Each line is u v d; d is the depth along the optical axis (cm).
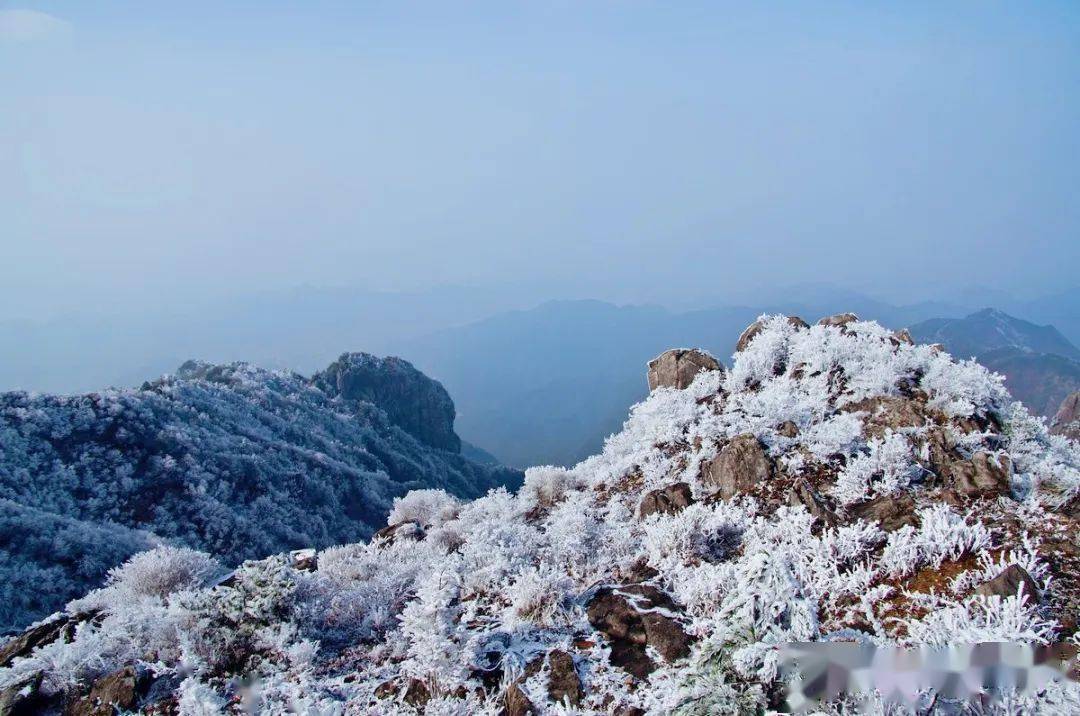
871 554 864
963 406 1201
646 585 931
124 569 1236
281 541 5991
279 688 782
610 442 1803
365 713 754
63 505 5109
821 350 1557
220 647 876
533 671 777
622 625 847
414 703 764
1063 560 762
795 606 623
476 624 910
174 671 823
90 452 5812
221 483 6131
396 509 1964
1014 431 1174
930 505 959
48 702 789
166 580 1188
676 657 764
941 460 1057
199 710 706
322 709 726
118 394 6800
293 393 11712
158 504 5550
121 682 789
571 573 1056
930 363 1359
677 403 1628
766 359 1638
